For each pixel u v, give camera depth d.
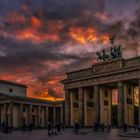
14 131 124.25
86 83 151.12
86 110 155.75
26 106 184.38
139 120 126.19
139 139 61.00
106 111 151.50
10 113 167.75
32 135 86.62
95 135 81.44
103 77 142.50
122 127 130.75
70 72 160.50
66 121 160.62
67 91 162.62
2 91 190.75
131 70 128.75
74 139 64.56
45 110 195.12
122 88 133.38
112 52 141.75
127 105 137.38
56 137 74.38
